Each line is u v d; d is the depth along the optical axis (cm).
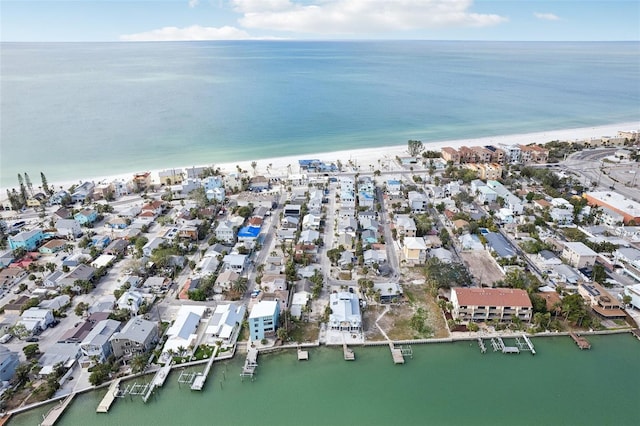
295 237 13800
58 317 10081
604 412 7769
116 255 12794
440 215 15738
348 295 10438
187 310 10150
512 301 9800
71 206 16912
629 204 15538
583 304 10000
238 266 11938
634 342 9438
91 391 8162
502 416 7681
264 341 9350
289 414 7731
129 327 9069
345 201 16488
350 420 7600
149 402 7975
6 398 7788
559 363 8894
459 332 9669
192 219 15025
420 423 7525
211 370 8725
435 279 10931
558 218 14825
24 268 12000
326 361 8950
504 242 13188
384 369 8769
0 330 9481
